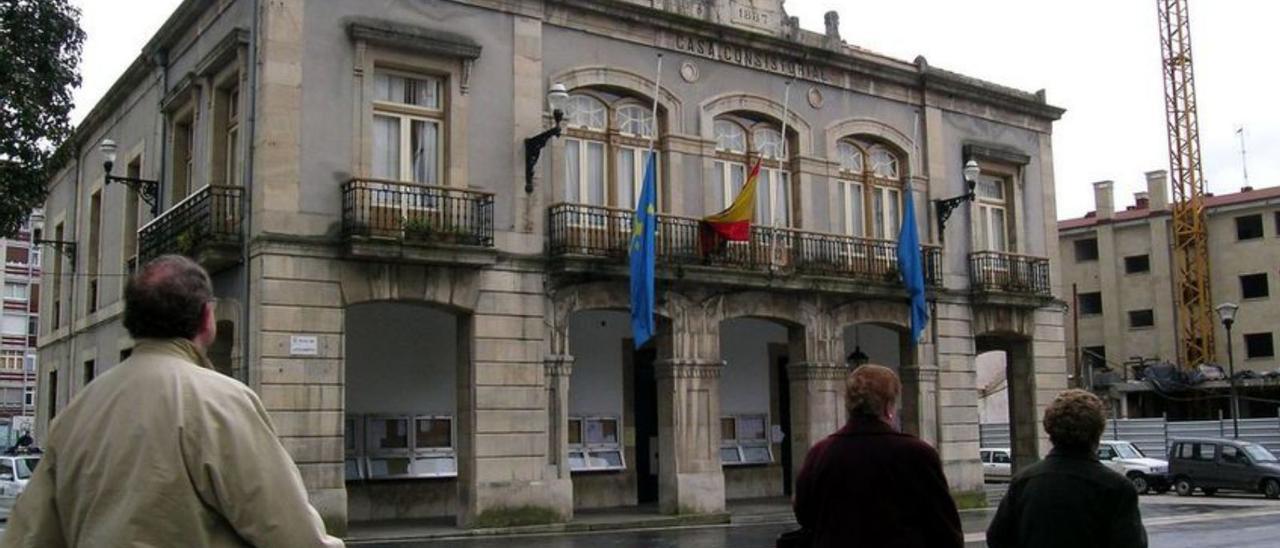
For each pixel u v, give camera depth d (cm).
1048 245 2923
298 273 1831
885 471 498
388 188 1953
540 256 2075
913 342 2556
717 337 2270
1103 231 5934
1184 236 5778
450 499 2206
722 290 2280
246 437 321
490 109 2058
